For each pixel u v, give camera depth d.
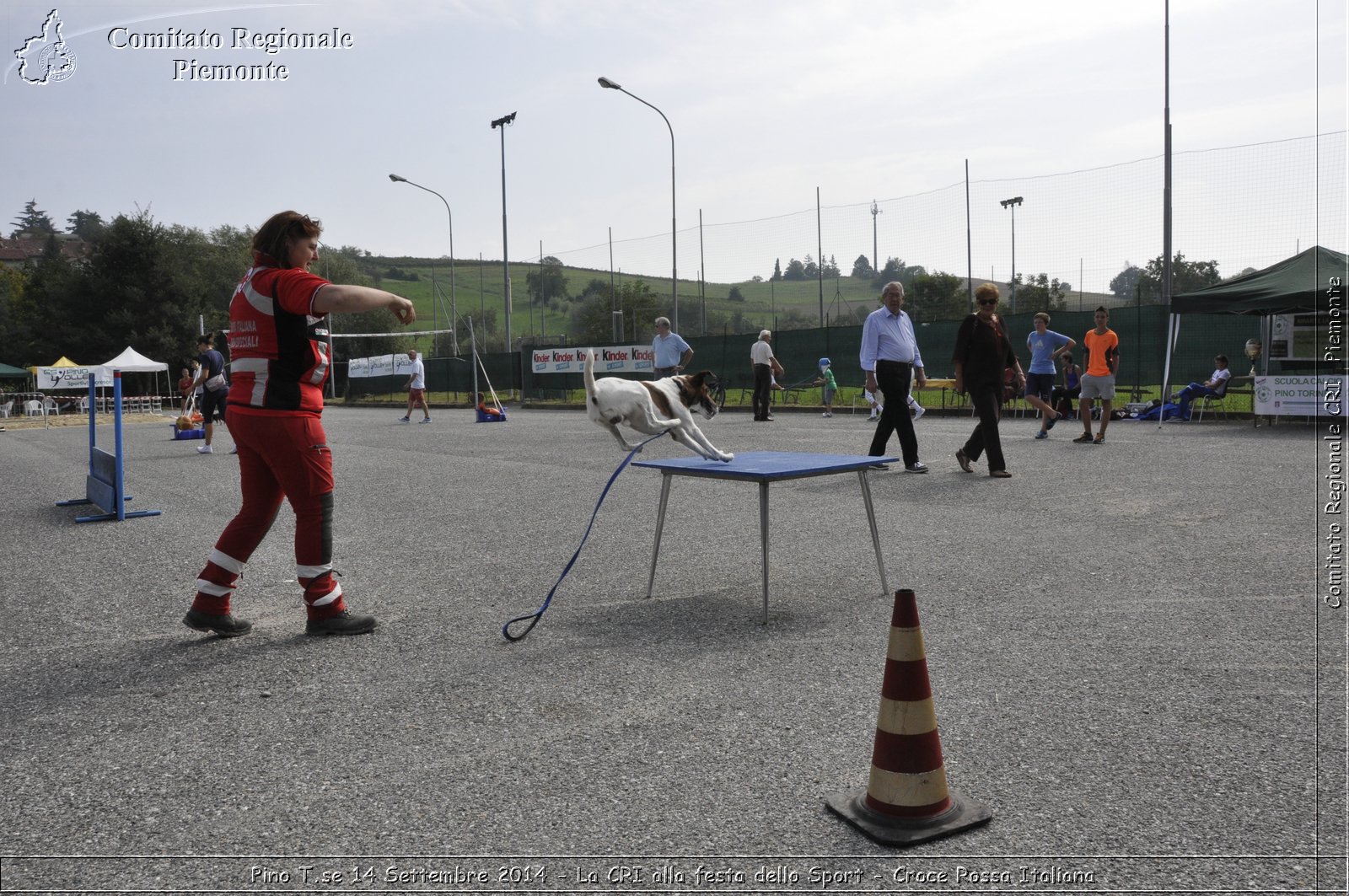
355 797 2.62
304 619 4.61
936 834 2.30
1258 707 3.09
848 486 8.55
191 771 2.83
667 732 3.02
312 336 4.19
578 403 27.08
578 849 2.31
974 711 3.13
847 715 3.12
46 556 6.39
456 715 3.22
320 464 4.21
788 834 2.36
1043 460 10.11
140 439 19.45
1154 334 17.91
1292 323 14.37
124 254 50.81
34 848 2.38
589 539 6.47
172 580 5.57
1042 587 4.74
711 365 25.66
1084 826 2.36
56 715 3.33
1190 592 4.58
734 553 5.83
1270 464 9.26
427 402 35.72
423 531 7.02
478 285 88.88
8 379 52.66
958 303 28.83
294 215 4.27
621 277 41.06
